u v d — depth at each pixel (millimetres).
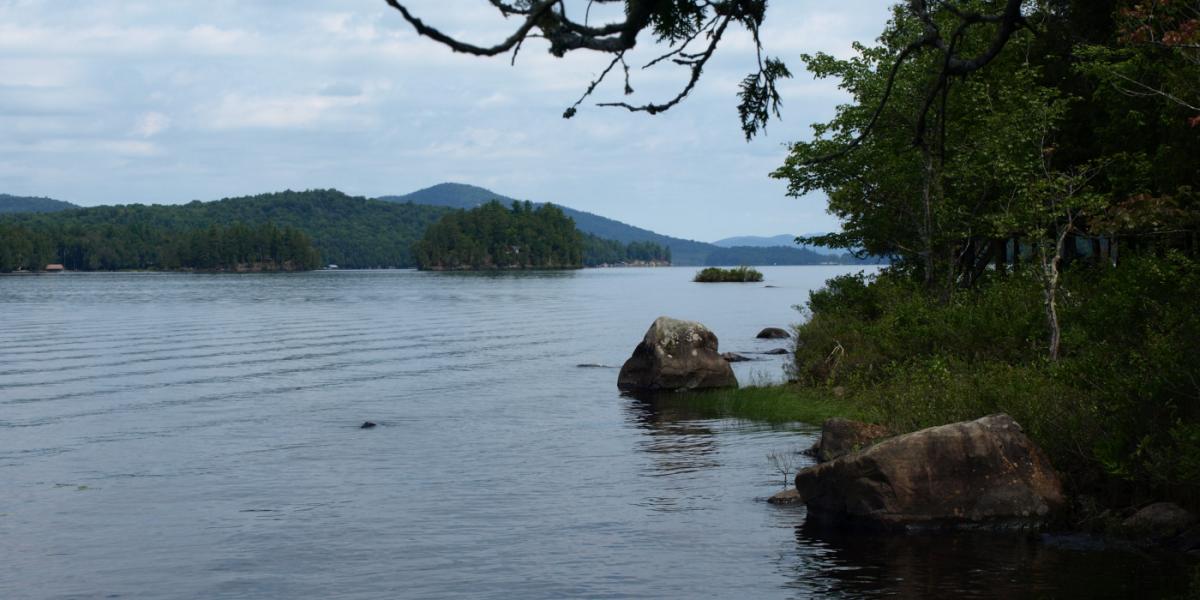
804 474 15516
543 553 13891
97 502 17641
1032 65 30266
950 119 30688
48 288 173000
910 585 11930
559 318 81062
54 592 12516
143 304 112562
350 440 24188
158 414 29516
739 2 4285
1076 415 15469
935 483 14461
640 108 4254
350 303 112750
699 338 33844
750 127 4504
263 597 12164
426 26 3295
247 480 19438
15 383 38438
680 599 11742
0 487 19031
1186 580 11672
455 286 178500
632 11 3867
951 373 21406
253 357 49188
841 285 40281
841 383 28844
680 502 16891
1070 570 12250
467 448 22750
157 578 13031
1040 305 25203
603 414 27969
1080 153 31391
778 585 12148
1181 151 23516
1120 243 25078
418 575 12961
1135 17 11695
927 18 4699
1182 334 13844
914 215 33219
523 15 3465
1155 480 13898
